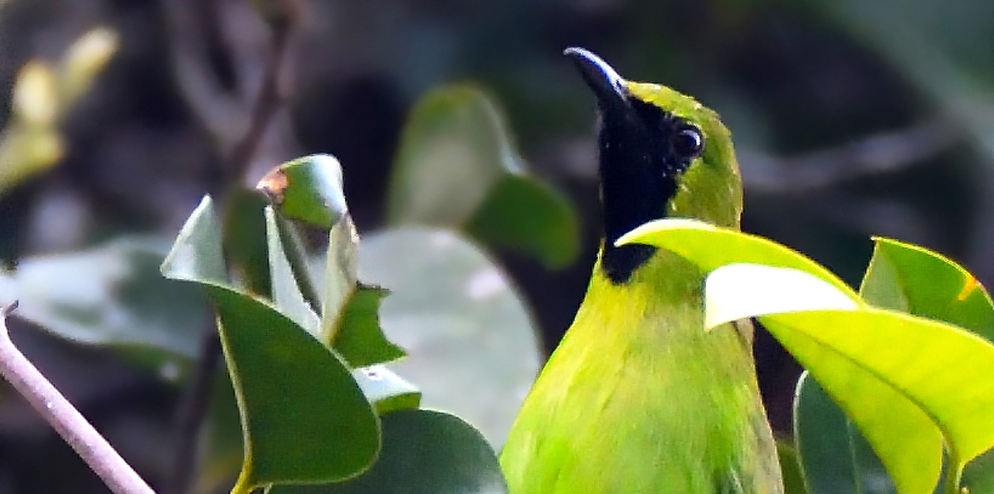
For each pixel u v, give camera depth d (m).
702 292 2.56
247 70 2.73
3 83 2.70
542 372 2.57
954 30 2.76
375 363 2.48
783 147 2.89
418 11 2.80
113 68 2.77
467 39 2.79
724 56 2.81
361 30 2.79
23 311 2.56
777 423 2.76
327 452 2.46
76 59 2.56
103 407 2.75
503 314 2.58
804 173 2.81
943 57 2.76
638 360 2.56
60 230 2.74
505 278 2.59
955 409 2.46
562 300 2.82
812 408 2.52
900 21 2.76
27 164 2.55
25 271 2.57
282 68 2.61
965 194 2.83
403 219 2.63
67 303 2.57
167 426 2.75
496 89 2.79
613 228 2.58
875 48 2.77
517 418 2.56
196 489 2.60
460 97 2.62
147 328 2.58
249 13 2.74
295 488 2.47
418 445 2.47
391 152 2.81
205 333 2.58
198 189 2.78
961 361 2.46
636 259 2.57
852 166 2.81
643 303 2.57
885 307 2.51
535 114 2.79
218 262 2.47
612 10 2.80
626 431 2.55
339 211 2.48
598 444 2.55
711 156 2.59
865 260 2.82
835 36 2.82
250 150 2.60
